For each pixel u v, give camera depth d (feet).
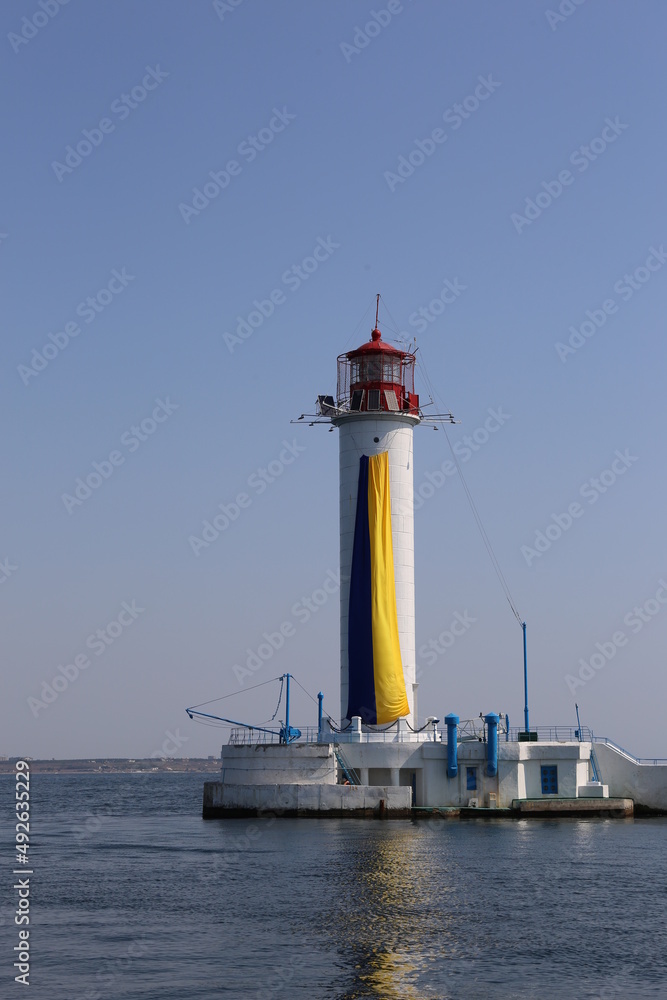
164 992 98.53
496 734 224.74
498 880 150.20
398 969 105.40
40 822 305.32
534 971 104.73
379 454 241.35
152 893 146.41
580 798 226.58
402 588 238.27
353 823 214.90
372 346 245.86
